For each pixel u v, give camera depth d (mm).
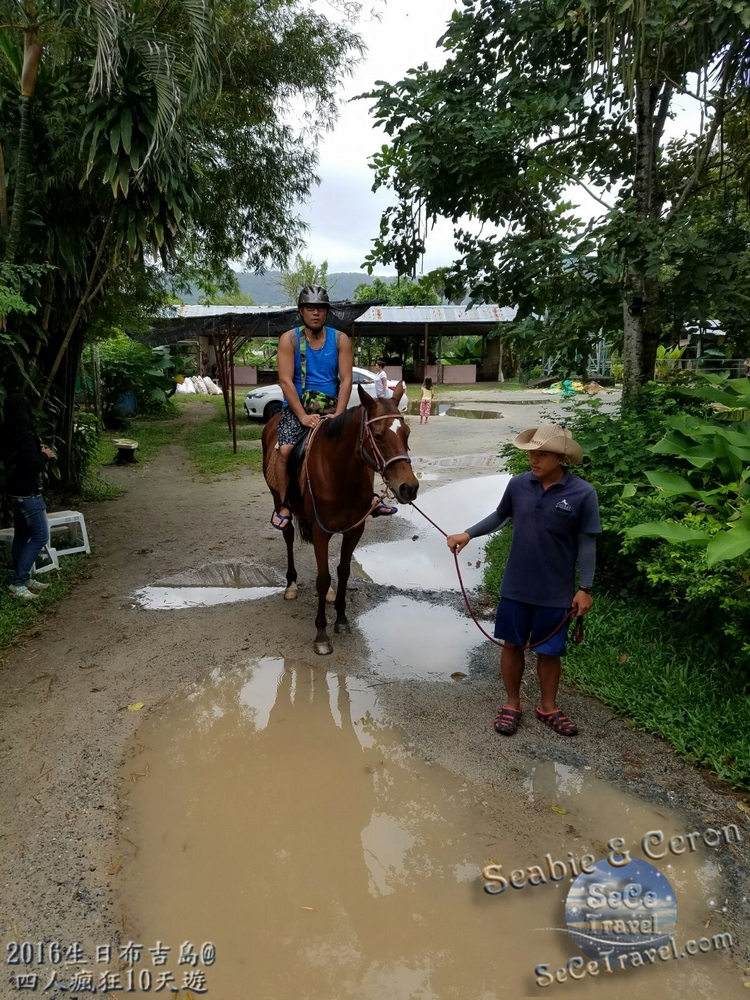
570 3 5164
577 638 3471
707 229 5781
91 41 5945
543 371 7387
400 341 34438
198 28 5766
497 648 4750
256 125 11094
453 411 20453
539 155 6320
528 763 3377
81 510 8766
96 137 5430
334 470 4281
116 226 6285
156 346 18609
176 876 2656
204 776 3289
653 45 5426
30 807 3045
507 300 6562
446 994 2174
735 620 3652
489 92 6230
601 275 5617
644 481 5242
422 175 6102
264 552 6969
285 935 2391
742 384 6172
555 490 3375
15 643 4828
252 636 4926
